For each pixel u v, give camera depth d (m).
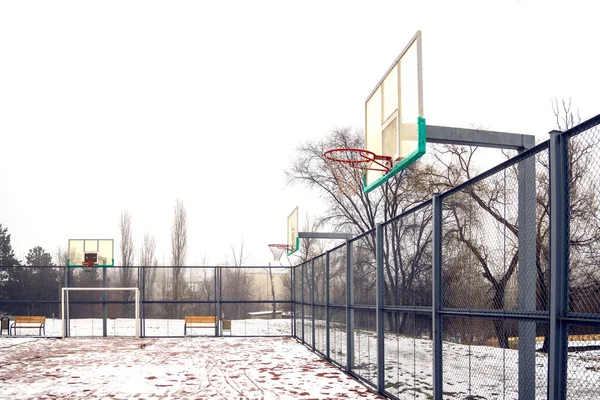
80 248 25.56
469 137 7.38
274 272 22.84
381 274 8.27
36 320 21.42
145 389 9.42
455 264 5.87
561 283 3.62
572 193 3.90
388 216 28.30
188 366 12.36
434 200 6.20
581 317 3.40
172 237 38.91
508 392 5.10
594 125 3.42
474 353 5.41
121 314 23.09
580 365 4.67
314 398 8.30
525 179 4.91
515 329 5.35
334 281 12.40
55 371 11.70
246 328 22.31
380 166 9.22
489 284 5.21
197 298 22.69
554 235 3.66
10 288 22.06
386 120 8.70
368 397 8.22
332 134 31.75
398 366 7.51
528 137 7.60
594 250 3.70
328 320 12.82
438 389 5.95
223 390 9.21
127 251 40.88
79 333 22.55
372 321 9.05
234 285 22.61
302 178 31.92
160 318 22.89
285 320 22.52
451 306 5.90
